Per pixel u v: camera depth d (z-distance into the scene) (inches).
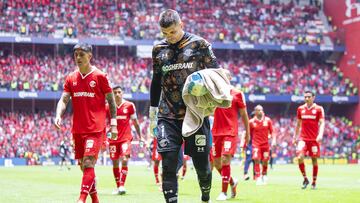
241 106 524.4
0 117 2031.3
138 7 2389.3
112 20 2308.1
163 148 301.7
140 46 2321.6
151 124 326.6
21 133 1979.6
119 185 610.2
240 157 2033.7
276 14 2536.9
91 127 373.7
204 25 2405.3
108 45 2233.0
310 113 720.3
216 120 541.3
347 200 544.4
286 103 2421.3
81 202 360.5
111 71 2237.9
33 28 2160.4
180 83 302.7
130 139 619.2
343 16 2475.4
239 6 2527.1
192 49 302.8
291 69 2437.3
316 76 2421.3
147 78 2230.6
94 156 372.8
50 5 2265.0
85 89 374.3
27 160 1897.1
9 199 546.6
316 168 729.6
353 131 2283.5
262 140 861.8
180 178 933.8
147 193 626.8
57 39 2159.2
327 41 2487.7
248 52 2459.4
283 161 2133.4
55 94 2098.9
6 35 2112.5
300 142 725.9
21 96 2062.0
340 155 2169.0
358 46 2377.0
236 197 569.6
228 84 298.7
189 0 2480.3
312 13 2591.0
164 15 298.7
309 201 530.0
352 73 2406.5
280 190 682.8
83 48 371.6
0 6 2177.7
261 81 2353.6
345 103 2394.2
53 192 644.7
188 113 297.7
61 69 2190.0
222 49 2415.1
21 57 2185.0
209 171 319.0
